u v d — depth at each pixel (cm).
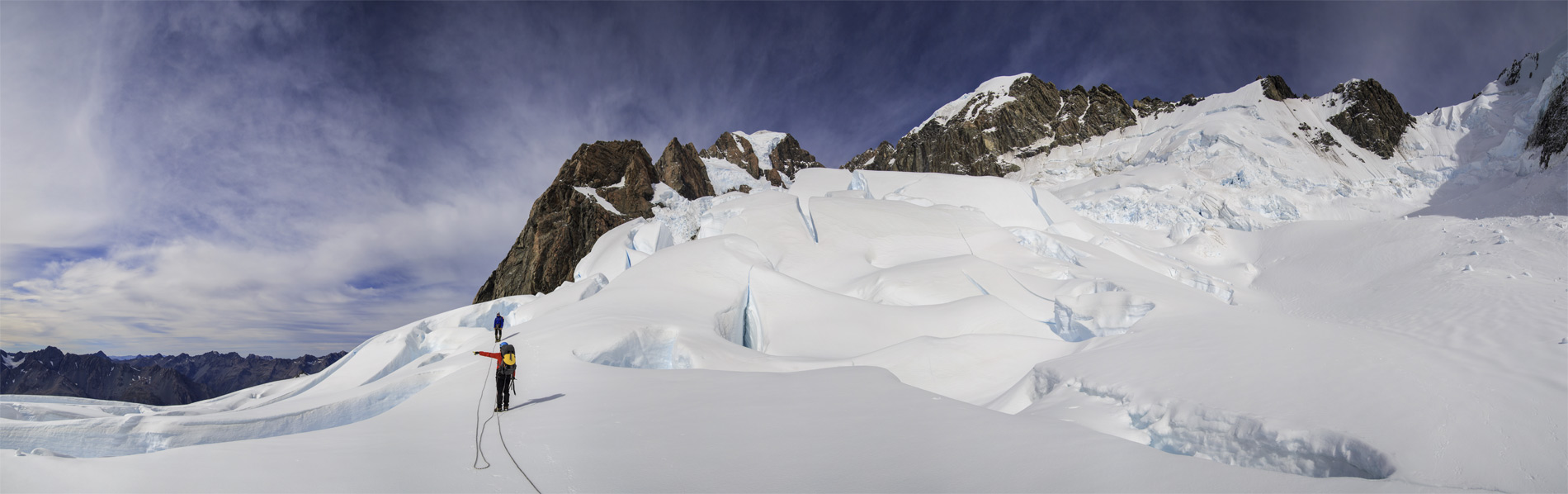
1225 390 1218
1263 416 1064
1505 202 5394
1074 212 6744
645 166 9275
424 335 3822
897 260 4631
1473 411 989
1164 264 4581
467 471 810
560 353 2192
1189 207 7056
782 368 2216
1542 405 996
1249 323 1738
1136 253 4772
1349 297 3731
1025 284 3509
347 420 1659
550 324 2859
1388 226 4953
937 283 3544
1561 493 809
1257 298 4184
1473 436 924
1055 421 999
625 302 3275
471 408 1330
